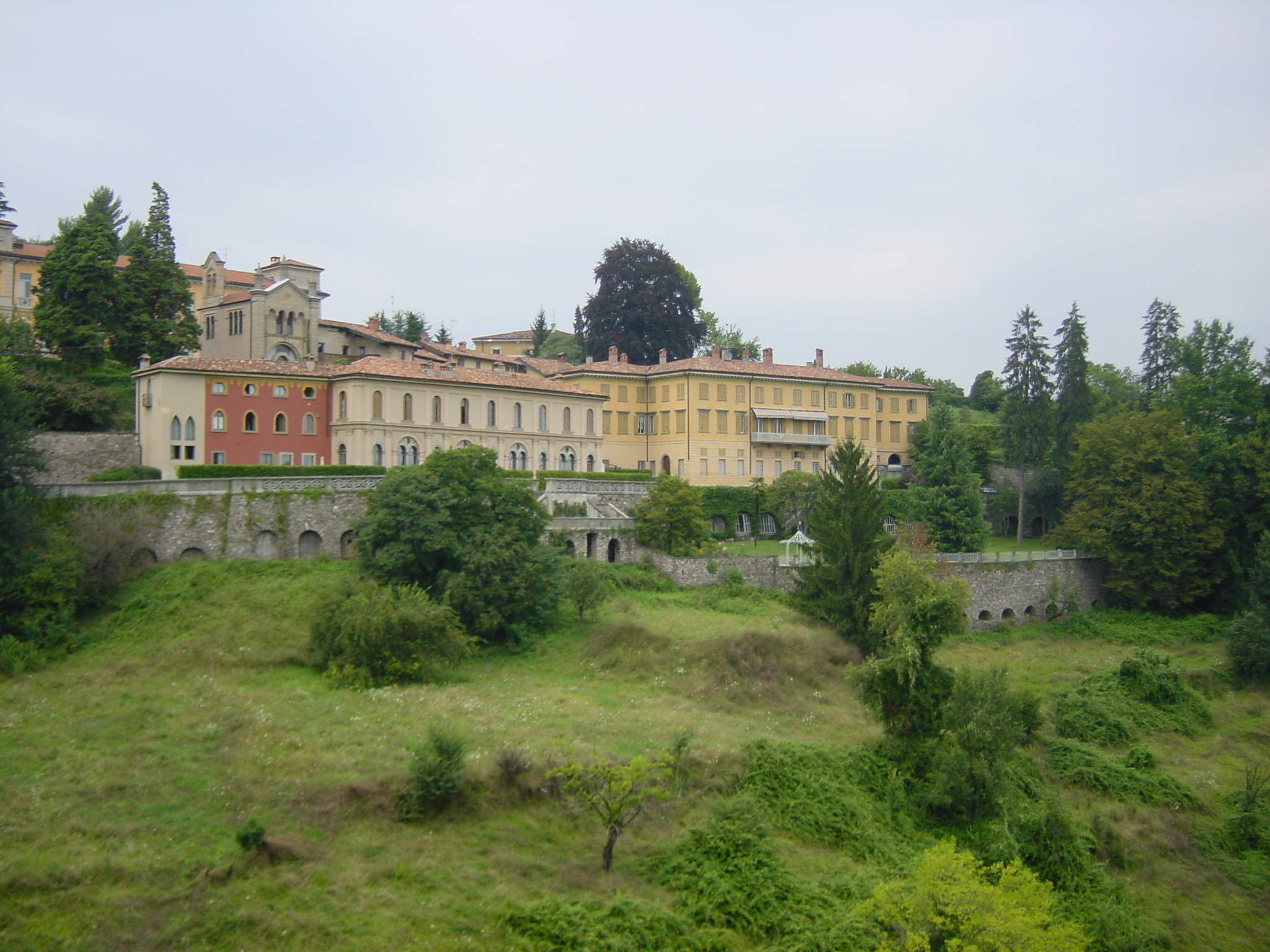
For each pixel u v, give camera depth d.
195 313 105.12
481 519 59.53
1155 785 47.28
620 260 122.56
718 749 42.44
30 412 59.78
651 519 72.00
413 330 122.75
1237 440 79.94
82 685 45.56
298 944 28.56
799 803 39.84
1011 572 77.00
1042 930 30.41
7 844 30.64
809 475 92.31
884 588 48.22
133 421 75.19
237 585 56.69
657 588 68.25
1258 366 85.69
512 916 30.84
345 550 64.50
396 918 30.16
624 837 36.41
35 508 55.12
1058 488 98.44
